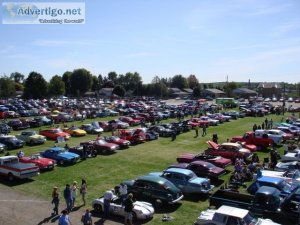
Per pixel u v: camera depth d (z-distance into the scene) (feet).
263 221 51.24
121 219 58.90
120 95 441.68
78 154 102.78
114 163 99.04
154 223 57.31
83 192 65.92
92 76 523.70
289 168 84.07
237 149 97.86
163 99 442.50
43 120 179.22
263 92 516.32
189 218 59.57
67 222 50.37
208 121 180.65
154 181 65.10
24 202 66.80
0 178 83.20
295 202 56.85
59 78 424.87
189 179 70.38
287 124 158.10
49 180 82.02
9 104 266.77
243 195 61.31
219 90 487.61
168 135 147.74
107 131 164.35
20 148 121.70
